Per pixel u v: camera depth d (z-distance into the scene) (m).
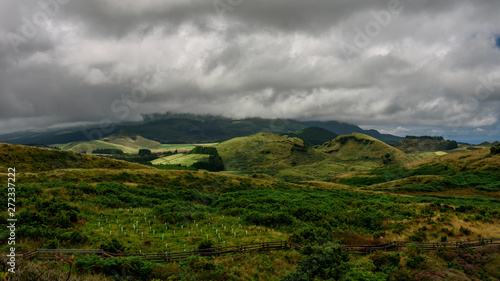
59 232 21.23
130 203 39.22
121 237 23.08
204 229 27.95
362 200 50.41
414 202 50.38
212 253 20.83
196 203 47.53
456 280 17.61
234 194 55.88
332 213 35.50
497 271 19.34
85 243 20.66
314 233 25.92
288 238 25.92
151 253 20.03
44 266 13.60
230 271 17.69
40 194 33.25
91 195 38.38
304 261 19.17
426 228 28.41
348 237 27.28
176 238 24.72
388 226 30.53
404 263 20.02
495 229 28.81
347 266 18.48
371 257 20.45
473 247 23.08
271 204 42.72
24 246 17.61
